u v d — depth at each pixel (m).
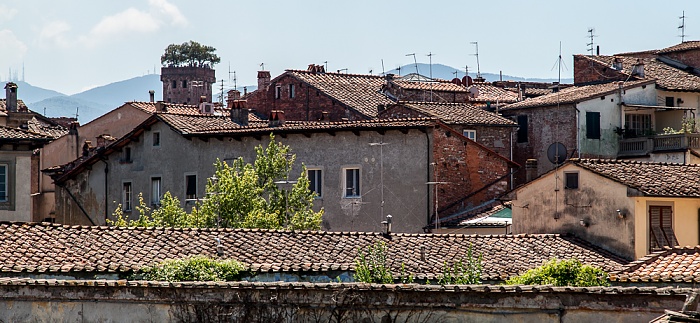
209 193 65.88
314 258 47.69
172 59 196.12
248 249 47.88
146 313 34.22
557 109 86.19
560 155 77.88
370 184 72.44
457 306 30.55
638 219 55.38
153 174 82.31
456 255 50.72
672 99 90.94
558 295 29.69
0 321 36.06
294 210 65.44
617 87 87.62
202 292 33.41
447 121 78.62
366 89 99.19
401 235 52.38
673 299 28.61
